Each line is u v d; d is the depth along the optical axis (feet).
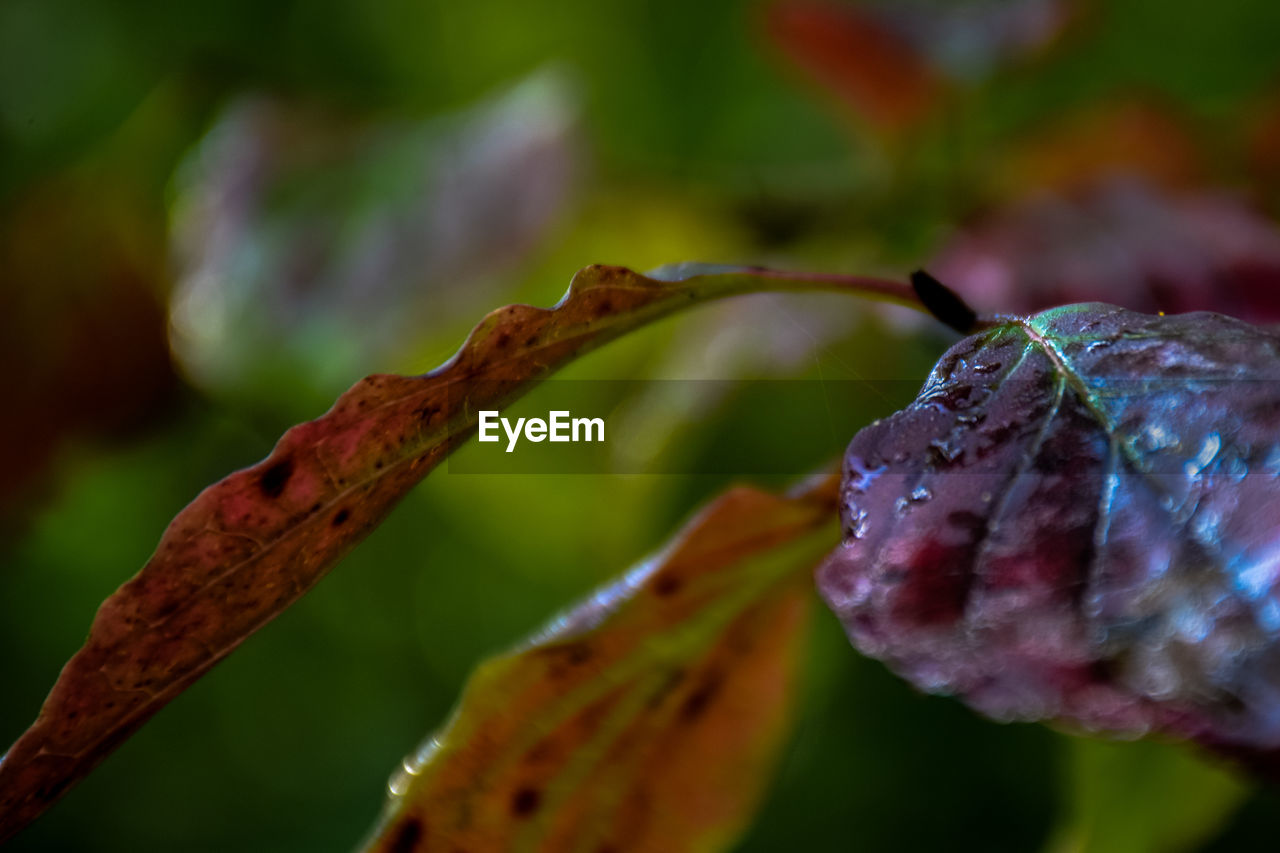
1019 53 1.51
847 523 0.89
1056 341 0.91
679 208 1.60
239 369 1.47
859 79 1.57
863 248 1.53
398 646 2.64
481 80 2.32
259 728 2.68
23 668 2.44
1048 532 0.87
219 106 1.85
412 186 1.47
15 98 2.14
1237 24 2.24
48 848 2.60
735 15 2.27
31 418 1.78
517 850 1.00
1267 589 0.85
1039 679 0.86
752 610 0.99
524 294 1.64
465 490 1.90
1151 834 1.04
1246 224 1.25
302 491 0.91
